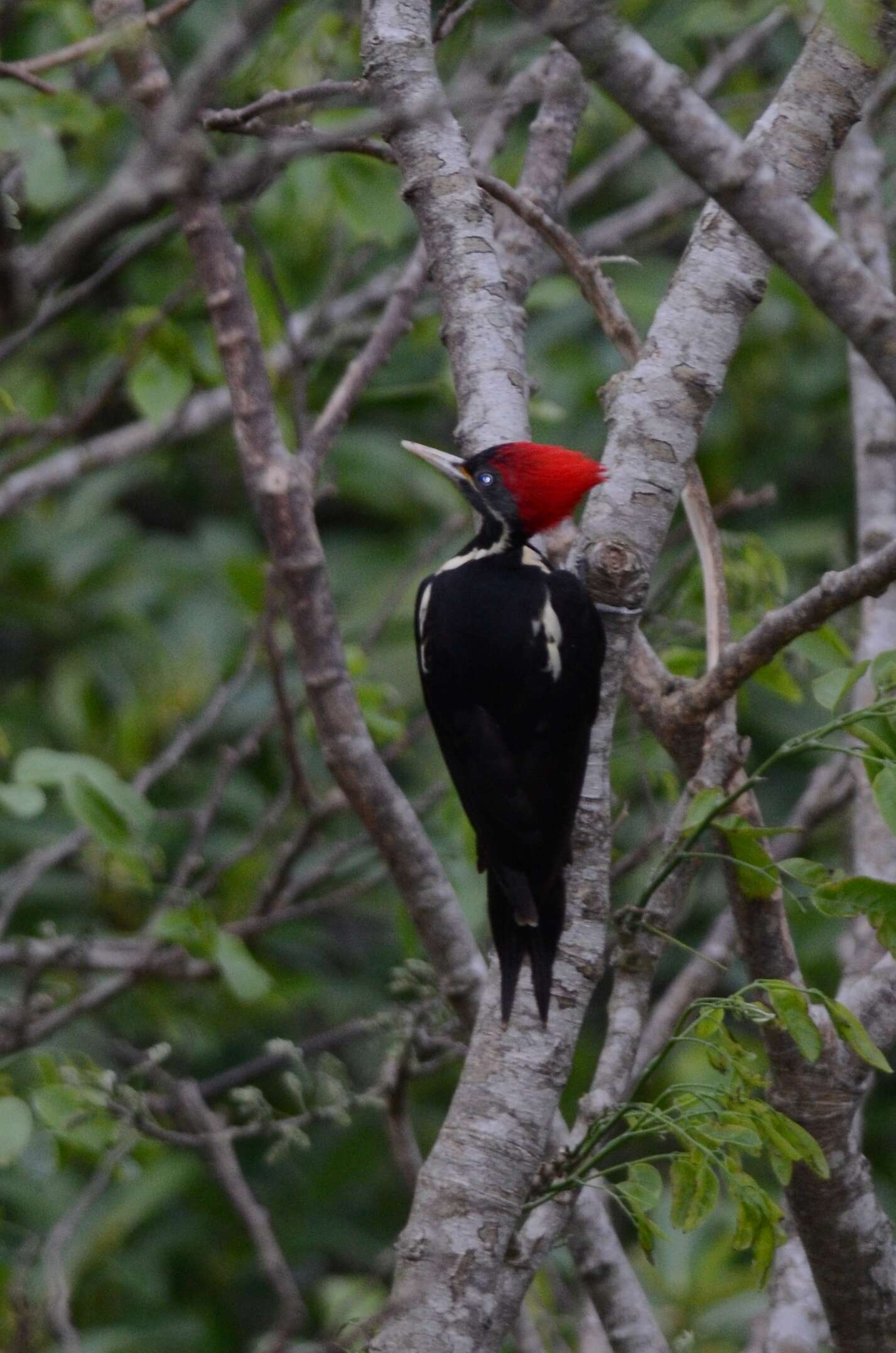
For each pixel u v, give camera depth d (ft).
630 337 25.43
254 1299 40.88
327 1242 40.88
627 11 27.55
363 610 45.42
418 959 31.14
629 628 24.30
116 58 24.93
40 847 43.21
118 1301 38.29
